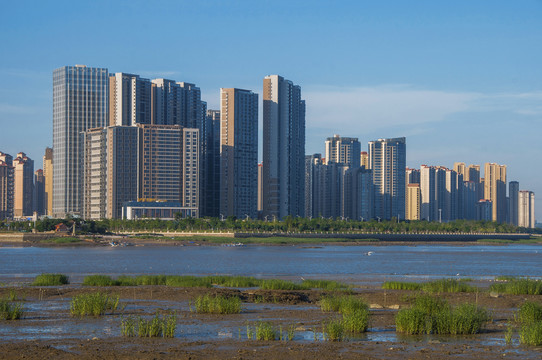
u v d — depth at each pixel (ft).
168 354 122.42
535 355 125.18
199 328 157.07
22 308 182.39
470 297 229.25
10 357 119.03
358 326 153.38
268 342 137.49
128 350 126.93
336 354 123.65
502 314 189.88
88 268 502.79
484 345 135.74
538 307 171.42
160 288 255.09
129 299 223.30
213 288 254.88
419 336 147.64
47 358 118.21
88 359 117.70
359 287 292.40
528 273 469.57
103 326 157.48
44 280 284.00
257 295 232.12
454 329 151.43
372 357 121.49
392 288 273.95
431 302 175.52
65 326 157.38
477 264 606.14
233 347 131.54
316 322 167.63
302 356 121.80
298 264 579.89
